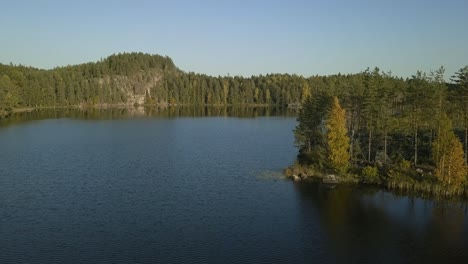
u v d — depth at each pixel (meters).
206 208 62.91
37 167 88.00
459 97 76.94
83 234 52.78
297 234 53.53
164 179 79.50
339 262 46.22
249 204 64.81
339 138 76.69
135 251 48.25
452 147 67.38
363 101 84.69
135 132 149.50
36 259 45.94
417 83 83.00
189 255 47.41
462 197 67.38
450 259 47.19
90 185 74.75
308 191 71.25
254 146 117.69
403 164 77.12
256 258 46.88
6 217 58.25
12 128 154.62
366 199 67.00
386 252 48.75
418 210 62.12
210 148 114.38
